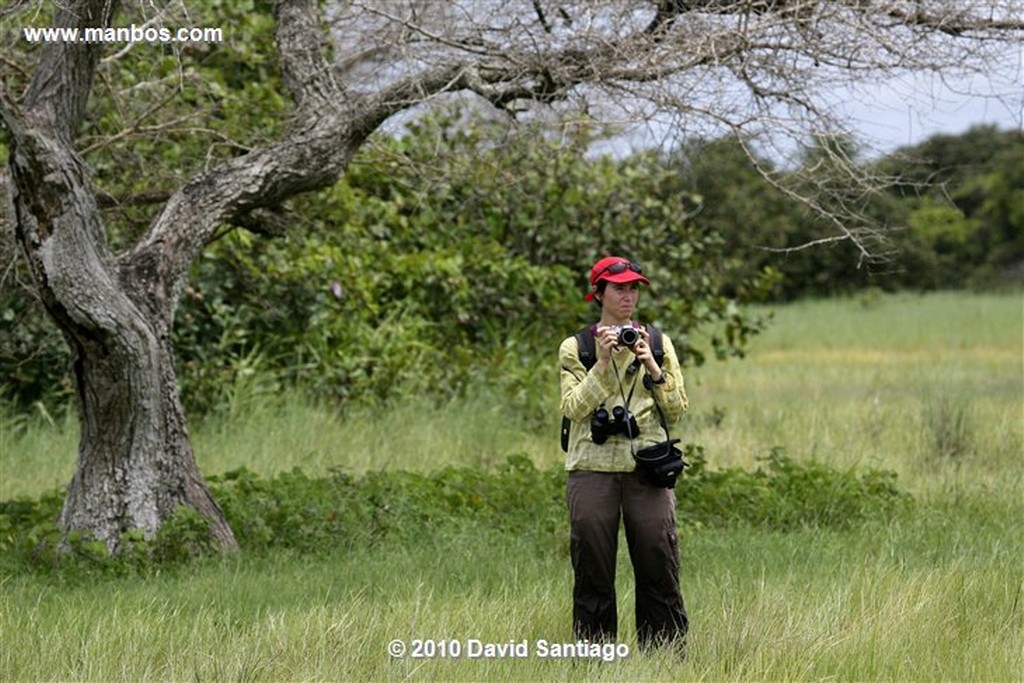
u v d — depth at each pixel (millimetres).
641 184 58188
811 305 147375
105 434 31484
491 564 30578
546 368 54688
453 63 32688
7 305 46375
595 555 22969
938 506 38062
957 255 165125
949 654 22734
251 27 50781
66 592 28453
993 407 58188
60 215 29422
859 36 29891
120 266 31688
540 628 24453
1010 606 25656
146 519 31625
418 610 24562
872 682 21453
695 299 58188
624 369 23047
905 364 86312
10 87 36000
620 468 22906
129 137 37750
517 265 56375
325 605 26203
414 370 53031
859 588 26547
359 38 34688
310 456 43562
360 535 33625
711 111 30547
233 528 33500
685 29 30469
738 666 21844
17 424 48438
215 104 40969
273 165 32906
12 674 21641
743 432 51938
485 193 40969
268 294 53000
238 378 49875
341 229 53656
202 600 26797
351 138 33594
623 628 24781
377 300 57094
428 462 45312
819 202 32781
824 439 49344
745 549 32281
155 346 31312
